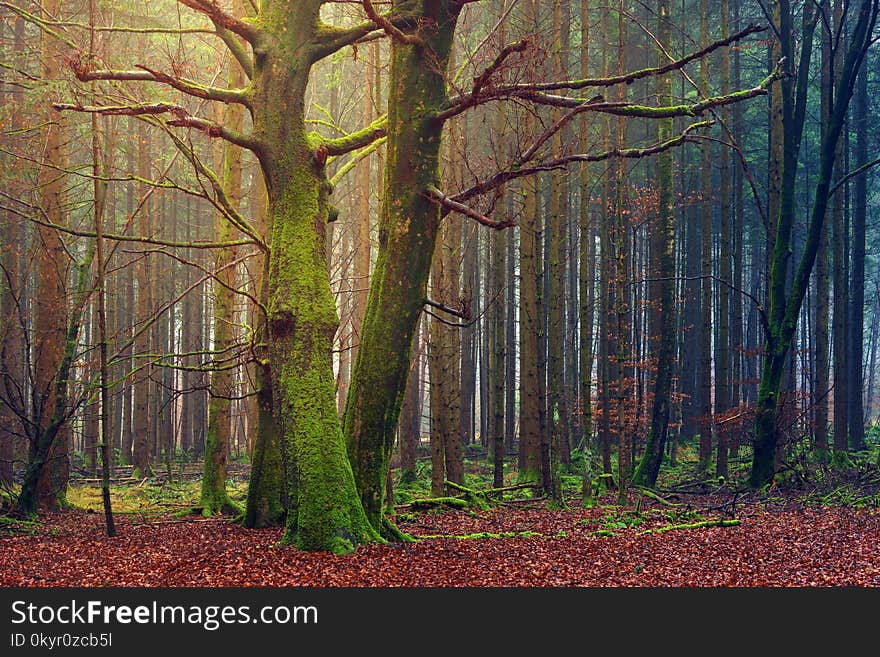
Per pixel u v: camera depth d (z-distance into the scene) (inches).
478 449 1307.8
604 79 407.2
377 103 596.1
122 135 901.2
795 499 665.0
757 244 1360.7
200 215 1310.3
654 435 774.5
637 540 473.7
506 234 1343.5
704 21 824.3
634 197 981.2
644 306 1035.9
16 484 690.2
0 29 773.9
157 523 551.8
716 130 1095.6
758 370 1389.0
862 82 1018.1
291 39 437.7
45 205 606.5
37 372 607.8
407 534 469.4
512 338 1366.9
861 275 1051.9
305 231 433.1
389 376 439.2
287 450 414.3
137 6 700.7
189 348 1235.9
